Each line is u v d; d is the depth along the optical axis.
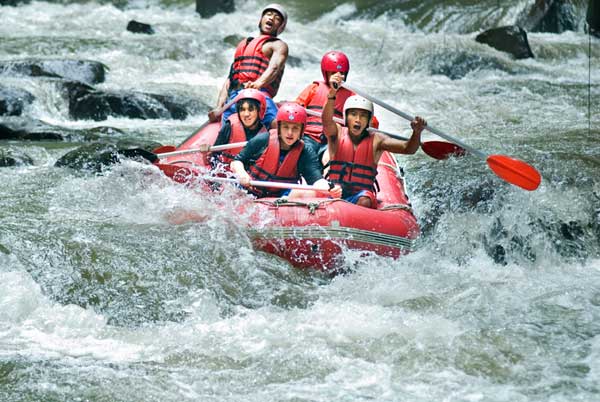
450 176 24.73
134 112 37.28
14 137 31.58
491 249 21.12
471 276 18.86
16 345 14.86
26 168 26.62
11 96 36.31
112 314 16.03
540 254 21.05
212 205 19.47
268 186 19.41
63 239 18.22
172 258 17.64
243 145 21.05
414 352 14.70
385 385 13.60
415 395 13.28
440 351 14.73
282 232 18.27
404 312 16.39
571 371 14.01
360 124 19.56
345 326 15.71
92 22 65.06
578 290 17.78
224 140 21.73
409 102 41.03
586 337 15.29
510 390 13.41
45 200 22.30
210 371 14.09
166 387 13.51
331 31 59.16
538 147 29.50
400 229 18.97
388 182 21.52
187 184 20.30
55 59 42.59
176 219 19.59
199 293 16.62
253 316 16.11
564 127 34.47
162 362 14.41
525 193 22.81
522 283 18.38
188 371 14.09
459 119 37.38
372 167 19.94
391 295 17.28
